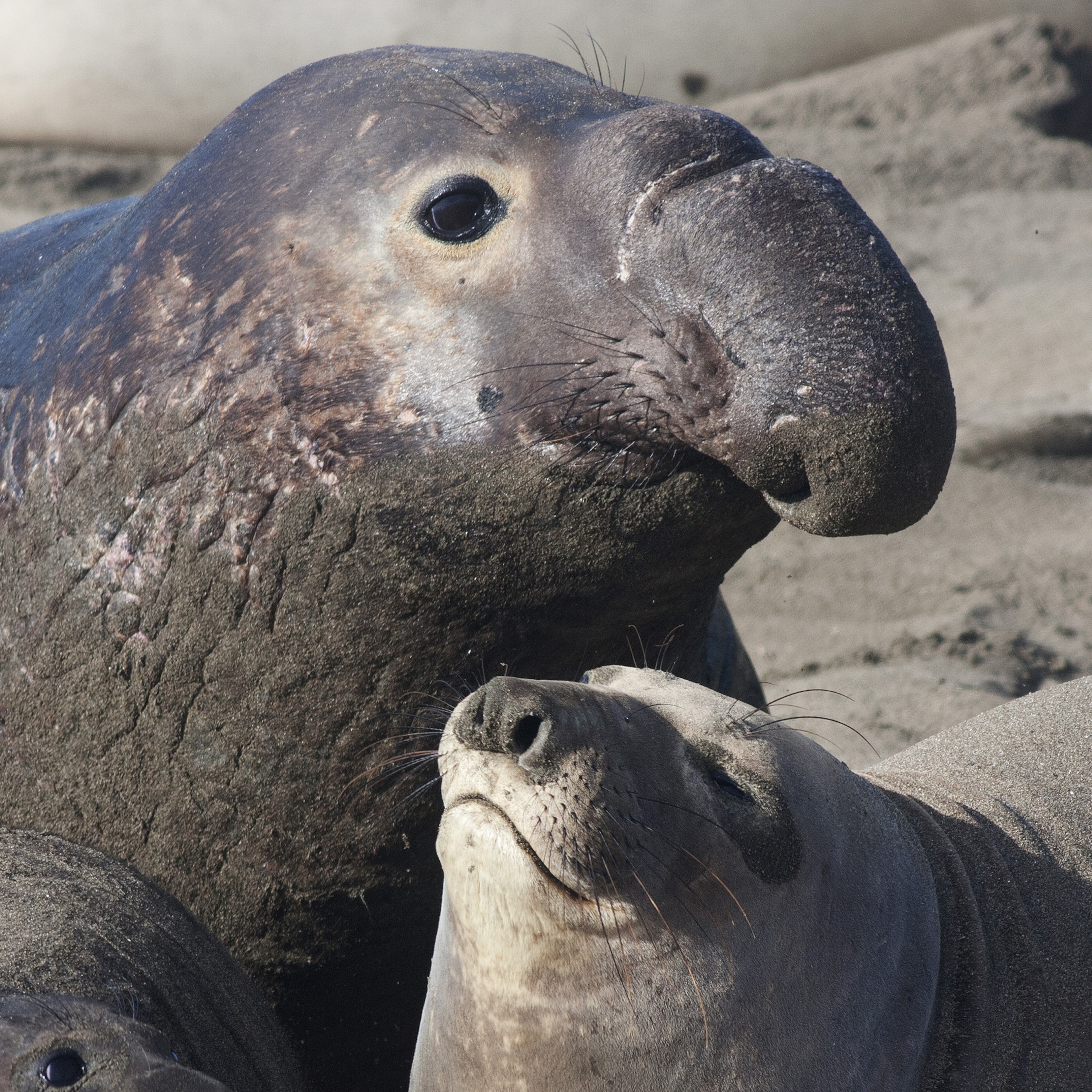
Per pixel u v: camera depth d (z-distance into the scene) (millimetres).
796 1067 11992
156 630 14703
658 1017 11664
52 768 15164
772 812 12148
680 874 11602
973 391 40188
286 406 14367
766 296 13109
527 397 13852
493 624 14383
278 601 14359
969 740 17234
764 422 13070
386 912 15141
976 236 53656
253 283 14742
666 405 13492
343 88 15422
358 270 14461
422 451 14039
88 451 15117
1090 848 15289
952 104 63125
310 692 14453
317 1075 15914
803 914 12141
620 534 14008
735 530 14484
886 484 13008
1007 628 28328
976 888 14258
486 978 11867
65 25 61031
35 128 62438
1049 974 14039
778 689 26484
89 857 14914
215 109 61719
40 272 17484
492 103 14820
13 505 15516
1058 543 32000
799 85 64625
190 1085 11719
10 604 15344
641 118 14203
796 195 13438
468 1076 12297
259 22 60594
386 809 14641
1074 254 51031
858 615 29641
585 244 13898
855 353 12906
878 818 13461
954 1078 13062
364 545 14148
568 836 11062
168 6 60781
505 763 11219
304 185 14883
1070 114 63531
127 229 16094
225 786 14750
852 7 64688
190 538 14570
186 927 14641
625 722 11773
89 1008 12352
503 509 13961
